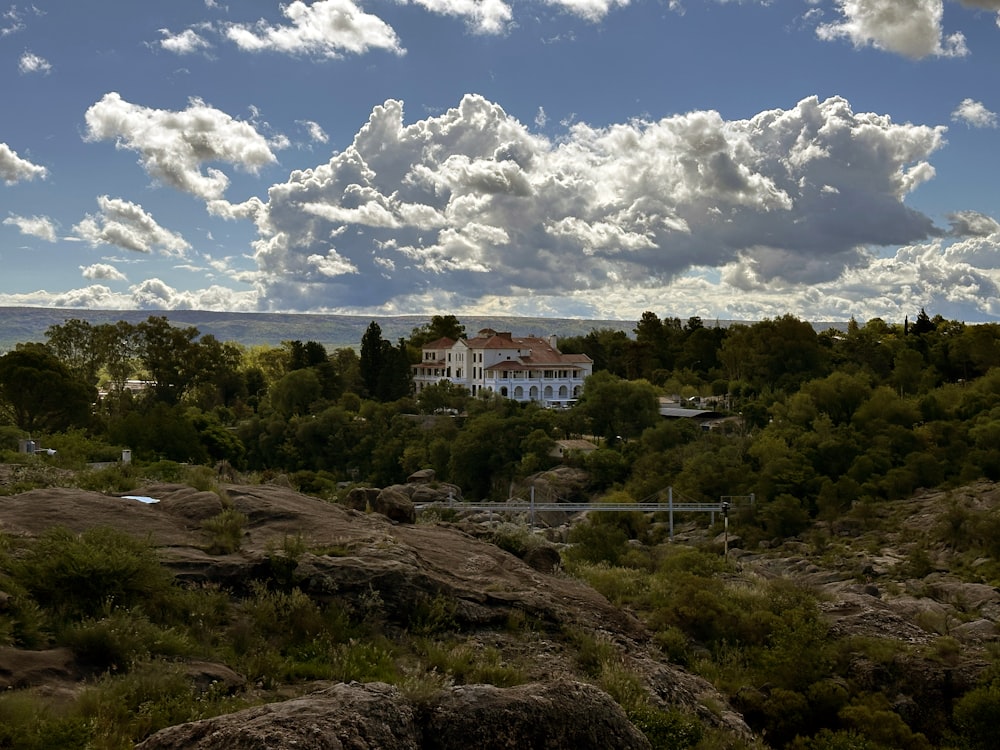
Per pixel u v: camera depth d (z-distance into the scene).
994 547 54.44
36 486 19.67
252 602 15.11
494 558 20.91
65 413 76.00
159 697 11.00
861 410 87.94
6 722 9.21
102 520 16.72
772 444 81.06
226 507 18.78
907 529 64.06
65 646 11.92
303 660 14.09
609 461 87.50
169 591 14.37
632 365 142.00
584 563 32.19
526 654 16.55
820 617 25.66
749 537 68.31
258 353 174.75
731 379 129.12
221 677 12.35
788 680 21.22
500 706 8.90
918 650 24.44
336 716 7.94
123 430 65.75
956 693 22.81
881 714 20.36
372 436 100.44
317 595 15.94
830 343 141.00
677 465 83.50
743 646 22.39
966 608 38.81
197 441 68.19
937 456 77.69
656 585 25.75
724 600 24.45
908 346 127.44
